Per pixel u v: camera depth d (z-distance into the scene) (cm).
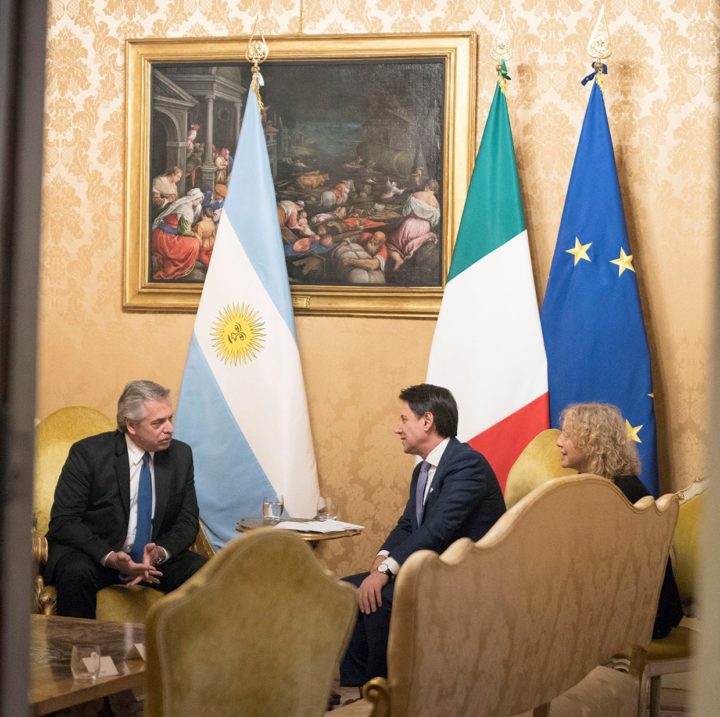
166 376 591
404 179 573
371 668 422
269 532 215
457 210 566
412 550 418
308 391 578
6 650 121
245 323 562
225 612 206
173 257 590
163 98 591
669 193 551
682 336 549
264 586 214
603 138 536
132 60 591
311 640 230
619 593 320
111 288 597
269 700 222
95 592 446
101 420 533
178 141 590
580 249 534
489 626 258
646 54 552
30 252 124
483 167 547
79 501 466
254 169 571
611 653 325
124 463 476
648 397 523
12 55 122
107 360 596
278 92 583
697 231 549
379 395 573
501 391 534
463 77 564
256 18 587
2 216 121
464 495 423
